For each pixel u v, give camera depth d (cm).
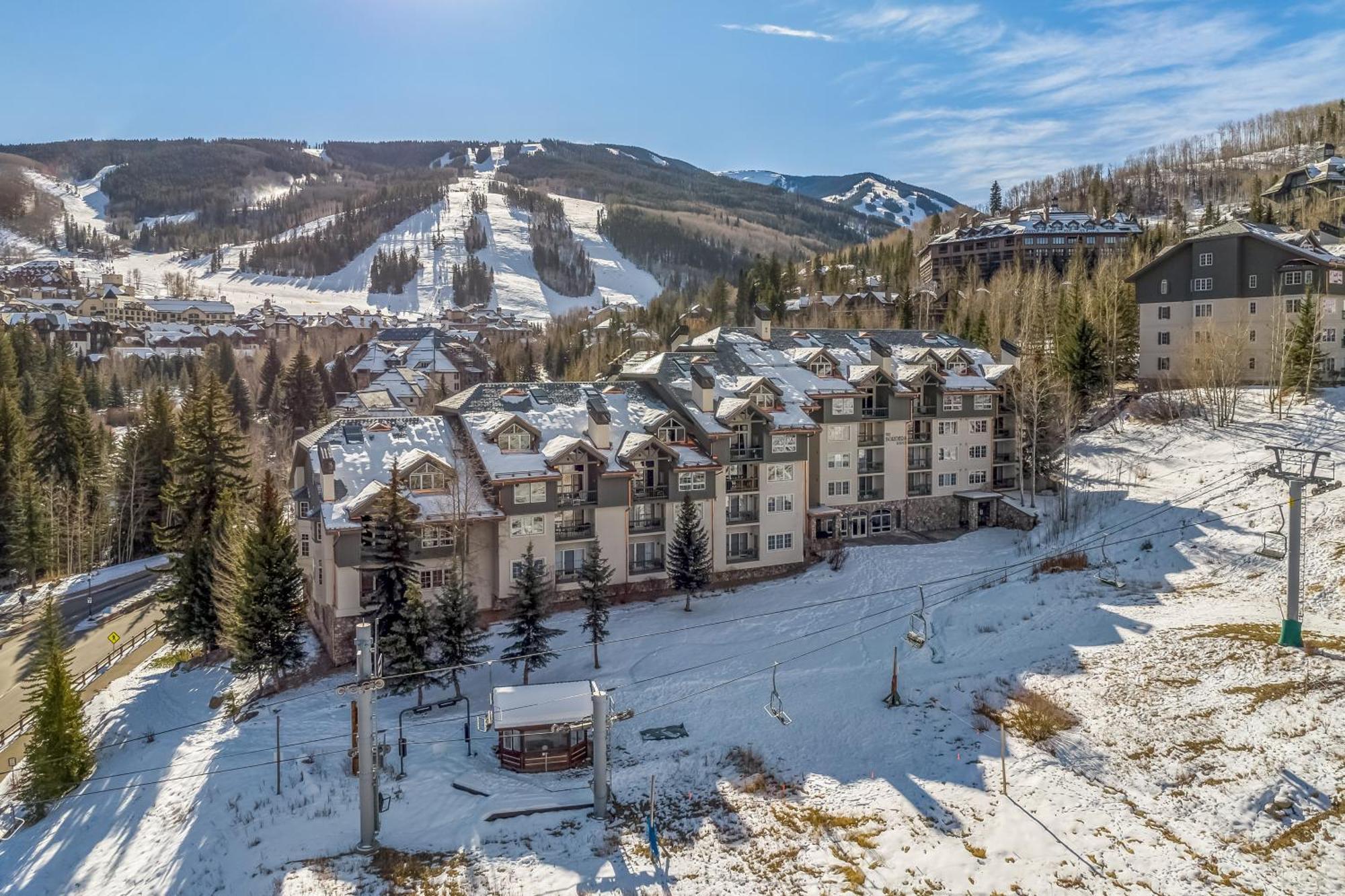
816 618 5294
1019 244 15900
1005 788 3250
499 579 5278
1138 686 3819
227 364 15112
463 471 5425
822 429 6781
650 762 3725
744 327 7700
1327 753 3050
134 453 8144
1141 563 5388
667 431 5978
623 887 2839
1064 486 6731
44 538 7312
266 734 4150
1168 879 2683
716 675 4578
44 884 3219
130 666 5516
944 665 4431
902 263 17675
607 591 5581
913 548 6506
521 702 3812
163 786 3803
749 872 2903
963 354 7569
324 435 5419
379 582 4578
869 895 2748
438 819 3316
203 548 5447
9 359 11612
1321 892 2517
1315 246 8550
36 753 3884
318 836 3216
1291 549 3750
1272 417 7175
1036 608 4984
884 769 3500
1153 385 9250
